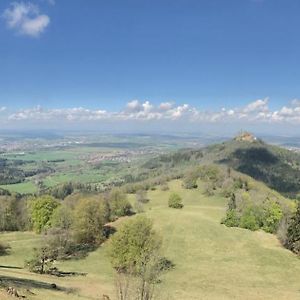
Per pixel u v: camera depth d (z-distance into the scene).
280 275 86.88
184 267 90.62
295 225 99.88
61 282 68.12
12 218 137.50
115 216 132.38
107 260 99.62
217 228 117.25
